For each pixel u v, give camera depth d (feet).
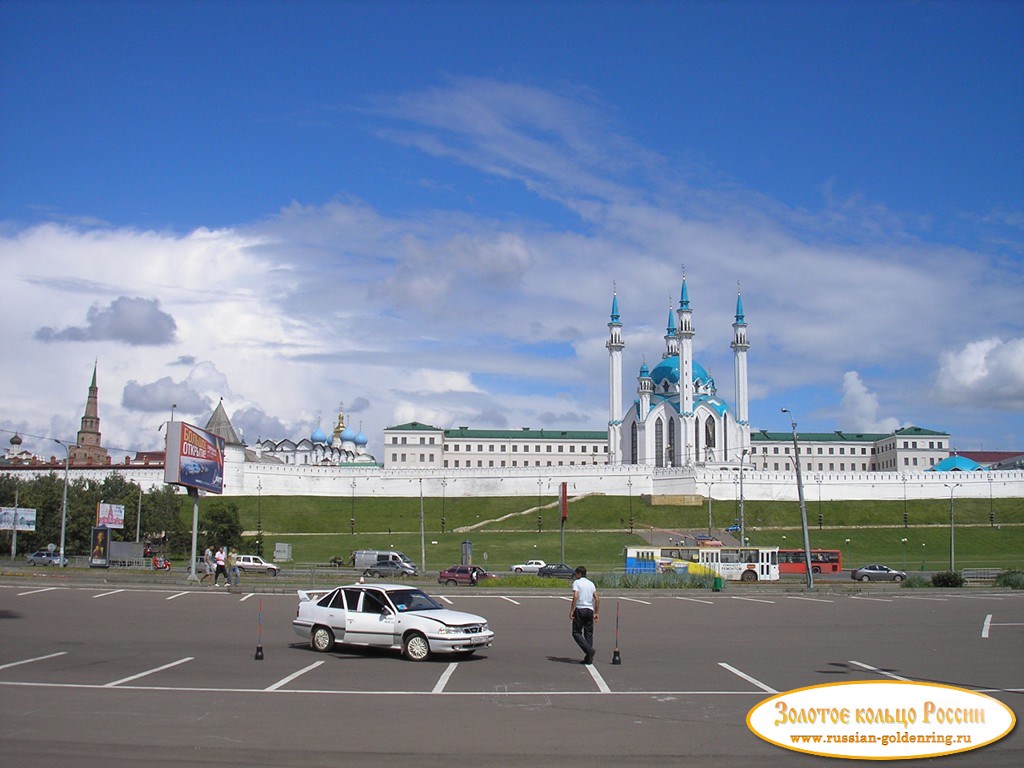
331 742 52.49
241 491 530.68
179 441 200.03
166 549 393.50
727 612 141.69
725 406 610.65
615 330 626.64
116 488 446.60
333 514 501.97
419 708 62.13
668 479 525.34
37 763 47.34
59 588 170.30
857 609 148.36
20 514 335.26
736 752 51.78
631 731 56.18
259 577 239.30
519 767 47.96
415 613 86.33
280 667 79.56
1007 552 404.57
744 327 612.70
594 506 492.54
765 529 448.65
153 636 102.17
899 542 424.87
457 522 486.79
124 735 53.52
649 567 273.95
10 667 78.54
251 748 50.98
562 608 146.00
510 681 73.26
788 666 83.05
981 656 91.25
